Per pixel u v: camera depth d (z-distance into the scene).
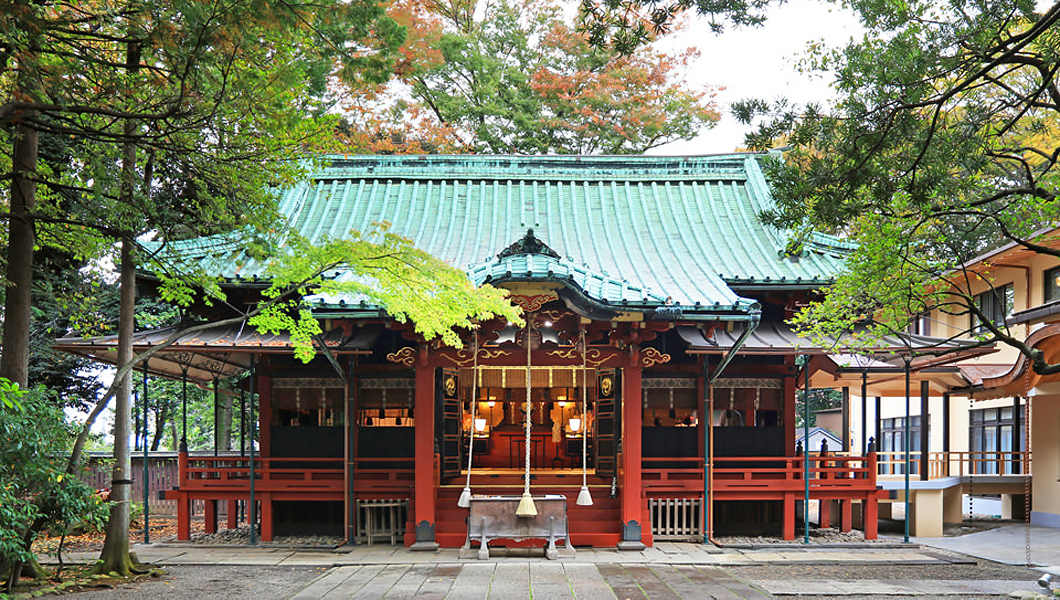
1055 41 9.96
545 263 14.54
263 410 17.72
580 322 15.14
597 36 9.75
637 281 16.78
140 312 23.66
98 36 9.52
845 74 10.49
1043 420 21.53
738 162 23.14
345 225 20.42
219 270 14.36
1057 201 11.59
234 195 12.16
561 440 21.17
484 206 21.55
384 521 16.61
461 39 29.73
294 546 15.97
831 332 14.51
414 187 22.20
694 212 21.44
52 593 11.46
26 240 11.60
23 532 10.88
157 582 12.51
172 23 9.27
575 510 16.28
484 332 15.46
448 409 17.58
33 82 9.47
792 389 18.02
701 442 17.69
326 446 17.52
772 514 17.64
